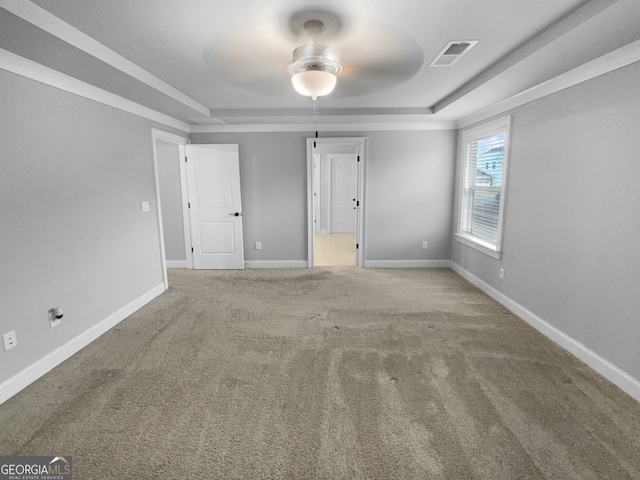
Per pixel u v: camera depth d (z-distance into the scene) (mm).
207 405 2047
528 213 3158
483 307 3559
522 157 3240
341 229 8609
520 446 1715
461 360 2523
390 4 1776
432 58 2529
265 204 5148
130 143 3492
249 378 2322
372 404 2045
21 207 2250
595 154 2379
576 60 2285
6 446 1732
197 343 2822
